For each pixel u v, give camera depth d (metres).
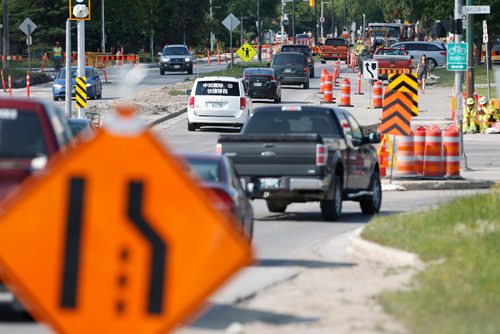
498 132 93.44
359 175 47.62
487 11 69.88
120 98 123.62
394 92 59.72
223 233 13.49
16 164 24.70
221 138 44.12
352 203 55.34
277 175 43.84
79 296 13.70
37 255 13.73
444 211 38.72
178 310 13.55
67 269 13.70
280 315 24.14
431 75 167.88
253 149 43.91
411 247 32.62
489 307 23.83
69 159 13.66
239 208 30.98
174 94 128.50
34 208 13.70
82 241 13.68
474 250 31.02
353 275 30.17
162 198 13.60
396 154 65.00
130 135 13.61
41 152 25.61
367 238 35.25
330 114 46.72
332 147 45.09
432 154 60.03
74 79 120.00
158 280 13.55
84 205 13.66
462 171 67.38
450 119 101.88
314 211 49.97
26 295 13.73
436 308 23.70
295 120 46.94
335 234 41.16
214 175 31.45
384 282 28.64
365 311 24.58
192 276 13.52
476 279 26.89
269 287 28.06
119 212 13.62
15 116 25.77
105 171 13.66
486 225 35.62
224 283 13.50
